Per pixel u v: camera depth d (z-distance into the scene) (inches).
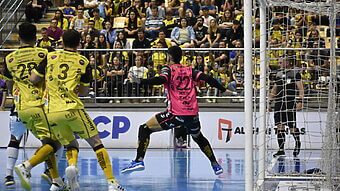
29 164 668.1
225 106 1398.9
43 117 688.4
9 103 1470.2
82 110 674.8
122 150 1348.4
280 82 1144.8
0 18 1815.9
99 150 676.1
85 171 962.1
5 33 1809.8
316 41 1376.7
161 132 1414.9
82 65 684.7
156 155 1234.6
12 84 731.4
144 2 1795.0
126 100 1409.9
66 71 673.6
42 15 1911.9
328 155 754.2
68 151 684.7
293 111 1090.1
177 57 837.2
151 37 1657.2
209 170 981.2
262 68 796.6
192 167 1024.2
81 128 669.9
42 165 1064.8
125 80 1389.0
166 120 816.3
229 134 1395.2
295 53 1304.1
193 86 831.7
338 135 758.5
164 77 812.0
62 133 676.1
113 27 1734.7
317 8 796.6
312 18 1600.6
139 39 1513.3
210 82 828.6
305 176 822.5
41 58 702.5
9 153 797.2
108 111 1405.0
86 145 1409.9
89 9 1833.2
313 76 1316.4
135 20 1699.1
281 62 1162.6
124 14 1765.5
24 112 692.7
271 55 1270.9
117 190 671.8
